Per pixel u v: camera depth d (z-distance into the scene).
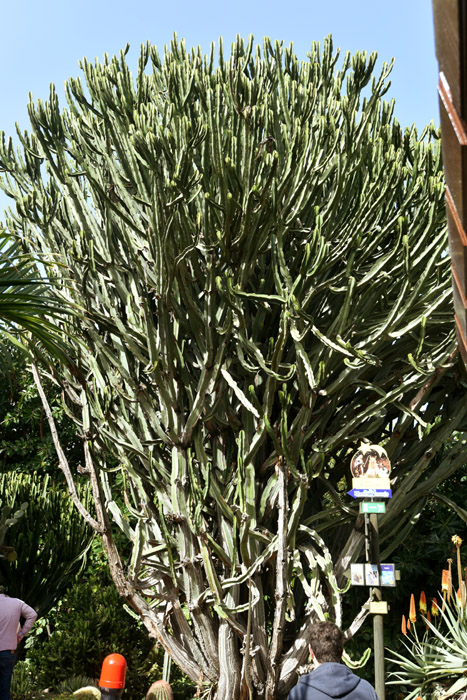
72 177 6.24
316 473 5.34
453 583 7.60
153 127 5.36
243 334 5.39
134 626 8.56
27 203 6.23
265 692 5.32
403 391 5.32
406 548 7.46
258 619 5.40
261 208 5.17
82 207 6.14
